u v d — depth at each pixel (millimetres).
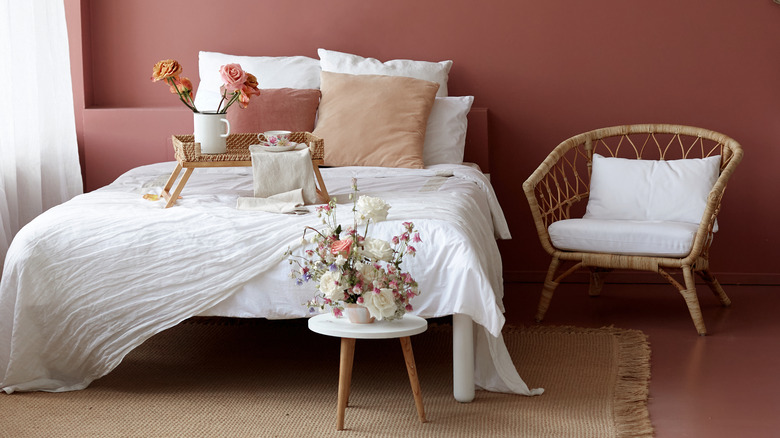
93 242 2877
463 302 2699
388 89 4211
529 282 4688
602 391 2934
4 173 3955
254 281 2805
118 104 4734
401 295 2537
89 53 4695
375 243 2512
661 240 3662
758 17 4391
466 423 2643
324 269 2568
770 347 3471
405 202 3158
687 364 3268
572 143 4129
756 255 4539
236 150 3531
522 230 4676
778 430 2609
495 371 2916
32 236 2906
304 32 4668
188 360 3301
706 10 4422
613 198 4039
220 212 3020
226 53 4707
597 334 3648
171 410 2758
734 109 4457
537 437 2531
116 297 2840
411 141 4105
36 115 4117
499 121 4621
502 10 4547
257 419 2684
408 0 4594
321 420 2680
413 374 2637
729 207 4527
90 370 2914
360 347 3459
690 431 2607
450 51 4602
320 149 3332
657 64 4484
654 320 3900
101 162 4555
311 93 4262
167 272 2832
